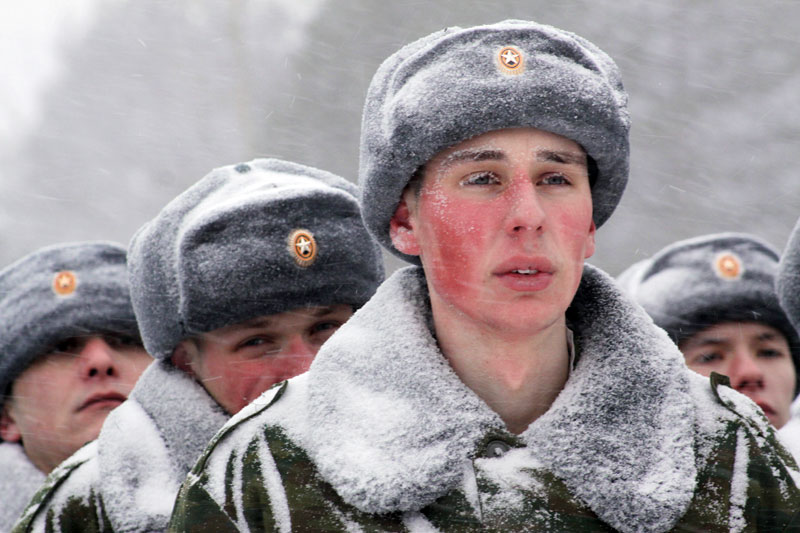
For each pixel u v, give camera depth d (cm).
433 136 315
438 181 321
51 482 455
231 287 462
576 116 314
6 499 559
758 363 538
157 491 441
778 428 539
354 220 485
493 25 332
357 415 314
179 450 453
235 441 331
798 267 458
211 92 1030
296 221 470
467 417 307
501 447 306
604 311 324
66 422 561
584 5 1004
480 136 315
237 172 510
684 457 301
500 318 310
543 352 321
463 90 313
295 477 316
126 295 571
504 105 310
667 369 315
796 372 551
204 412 462
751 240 551
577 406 307
